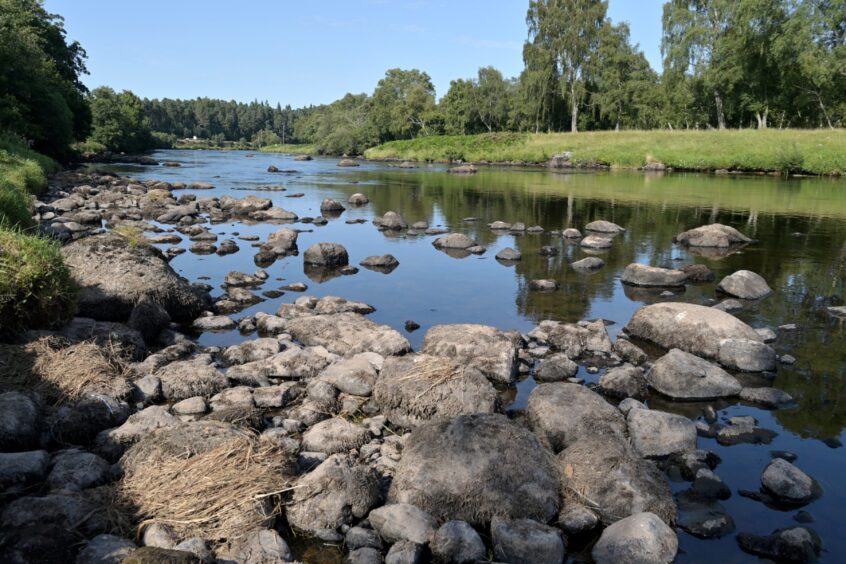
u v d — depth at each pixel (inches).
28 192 849.5
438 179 1513.3
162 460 186.5
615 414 232.1
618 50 2869.1
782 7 2037.4
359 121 4101.9
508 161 2271.2
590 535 177.0
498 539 165.5
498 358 294.0
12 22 1692.9
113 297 356.8
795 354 327.6
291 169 1914.4
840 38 2004.2
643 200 1051.9
